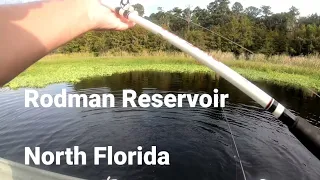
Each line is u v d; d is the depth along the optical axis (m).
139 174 7.23
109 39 39.81
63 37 0.52
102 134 9.82
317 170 7.38
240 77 1.10
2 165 3.18
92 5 0.65
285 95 15.84
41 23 0.48
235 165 7.79
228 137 9.76
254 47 38.72
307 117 11.52
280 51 37.56
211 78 21.77
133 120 11.34
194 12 60.09
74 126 10.39
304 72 24.45
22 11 0.47
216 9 60.91
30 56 0.45
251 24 44.66
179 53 37.53
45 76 20.52
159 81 20.03
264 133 10.04
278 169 7.48
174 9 51.06
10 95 14.45
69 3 0.56
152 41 39.78
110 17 0.88
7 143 8.80
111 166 7.55
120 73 24.25
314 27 36.34
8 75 0.44
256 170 7.50
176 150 8.78
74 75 21.55
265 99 1.08
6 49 0.43
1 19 0.44
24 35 0.45
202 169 7.59
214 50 39.50
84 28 0.58
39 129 9.98
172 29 49.62
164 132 10.23
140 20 1.10
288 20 50.56
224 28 40.44
